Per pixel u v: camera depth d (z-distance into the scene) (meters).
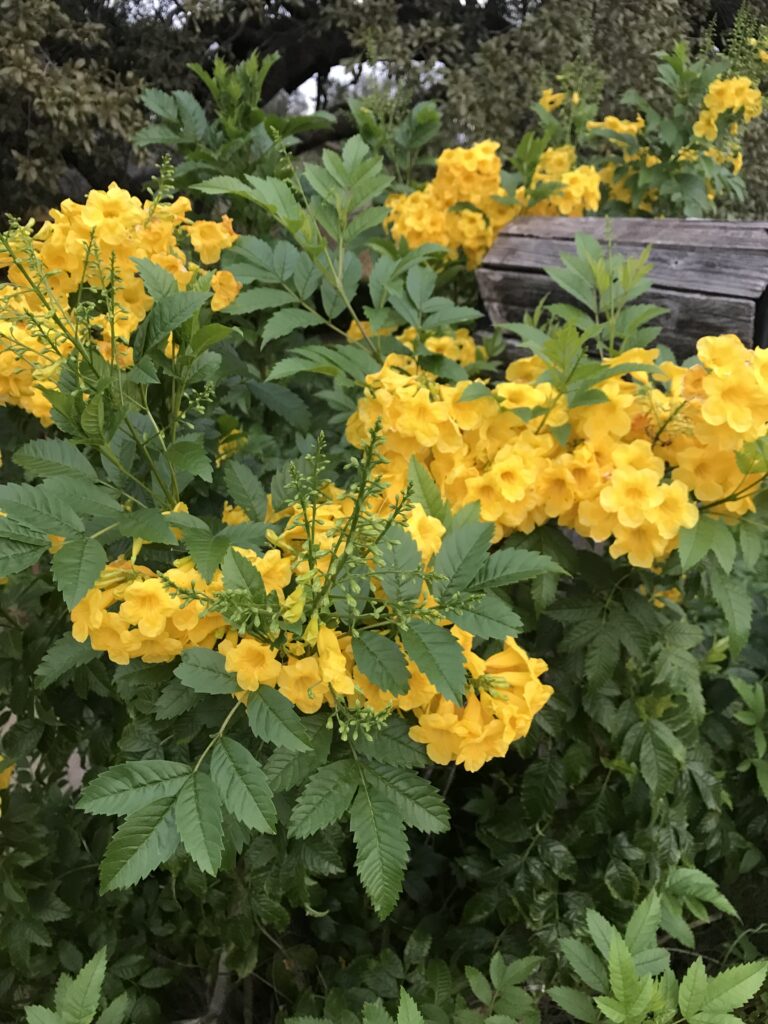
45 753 1.03
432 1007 0.80
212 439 0.89
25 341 0.74
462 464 0.75
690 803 0.97
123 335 0.72
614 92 3.15
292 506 0.63
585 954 0.63
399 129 1.72
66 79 2.89
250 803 0.49
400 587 0.55
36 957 0.93
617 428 0.73
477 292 1.61
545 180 1.61
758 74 1.84
